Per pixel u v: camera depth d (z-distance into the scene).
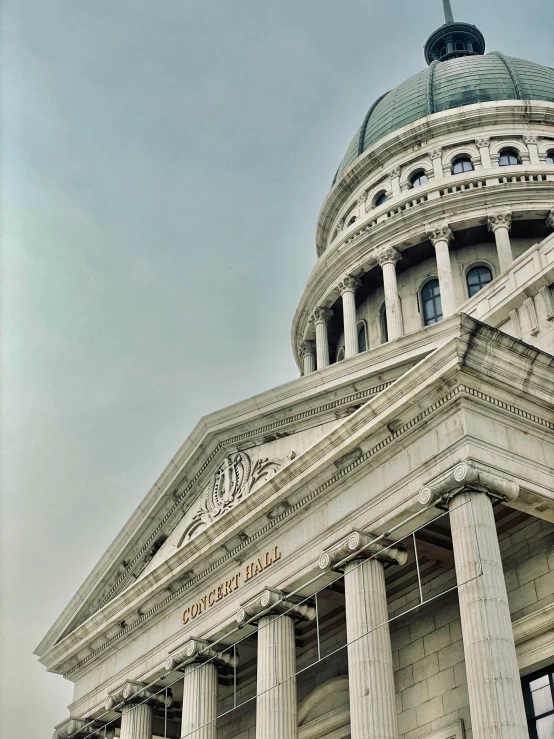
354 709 27.88
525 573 31.14
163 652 38.31
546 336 33.34
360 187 70.00
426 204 61.75
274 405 36.19
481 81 70.06
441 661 33.06
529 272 35.28
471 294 60.53
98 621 42.25
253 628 34.69
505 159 65.00
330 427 34.75
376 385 33.41
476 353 27.75
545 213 60.66
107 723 42.25
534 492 27.67
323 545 31.61
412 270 63.53
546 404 28.94
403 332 60.59
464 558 25.86
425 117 66.50
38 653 45.88
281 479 33.50
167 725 43.56
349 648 28.92
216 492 38.28
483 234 61.84
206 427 38.34
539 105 65.62
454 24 83.75
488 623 24.61
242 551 35.28
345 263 65.12
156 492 40.59
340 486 31.73
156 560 41.00
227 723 41.47
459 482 26.62
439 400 28.28
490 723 23.48
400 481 29.30
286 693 31.81
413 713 33.19
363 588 29.44
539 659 29.61
